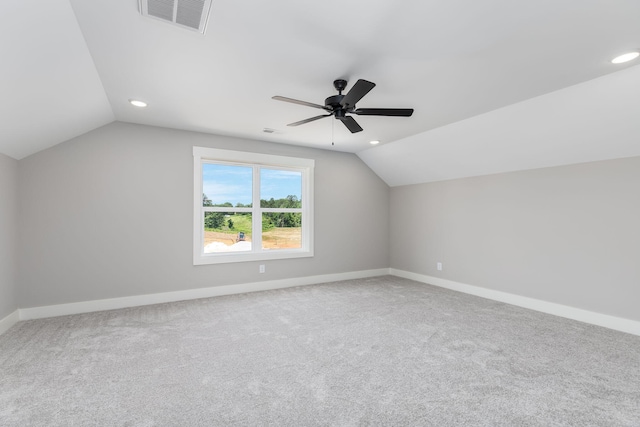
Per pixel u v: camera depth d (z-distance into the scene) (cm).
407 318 322
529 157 351
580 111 273
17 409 170
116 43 195
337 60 217
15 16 149
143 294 367
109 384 195
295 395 185
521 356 236
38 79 206
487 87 261
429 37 188
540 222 356
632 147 279
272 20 172
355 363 225
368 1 156
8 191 290
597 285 308
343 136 420
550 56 210
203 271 405
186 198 393
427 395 185
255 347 251
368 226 550
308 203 491
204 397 182
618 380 202
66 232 329
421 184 512
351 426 158
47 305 320
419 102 296
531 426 158
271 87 264
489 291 407
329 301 386
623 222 292
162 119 349
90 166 341
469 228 436
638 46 197
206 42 195
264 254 448
